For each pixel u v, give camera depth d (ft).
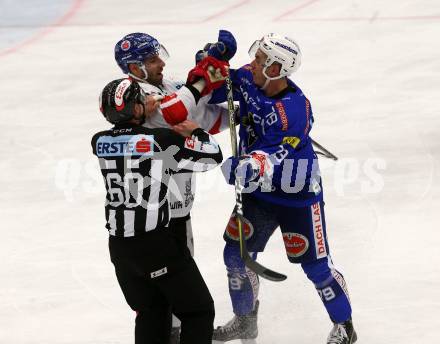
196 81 41.81
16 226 67.82
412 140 80.02
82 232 65.92
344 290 44.88
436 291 51.83
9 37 132.87
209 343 40.73
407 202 66.54
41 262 60.64
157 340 41.63
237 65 107.96
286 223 44.62
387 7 130.00
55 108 99.40
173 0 147.43
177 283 40.11
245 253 40.34
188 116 44.52
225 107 47.67
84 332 50.03
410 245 58.95
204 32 125.90
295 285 54.44
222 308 52.03
